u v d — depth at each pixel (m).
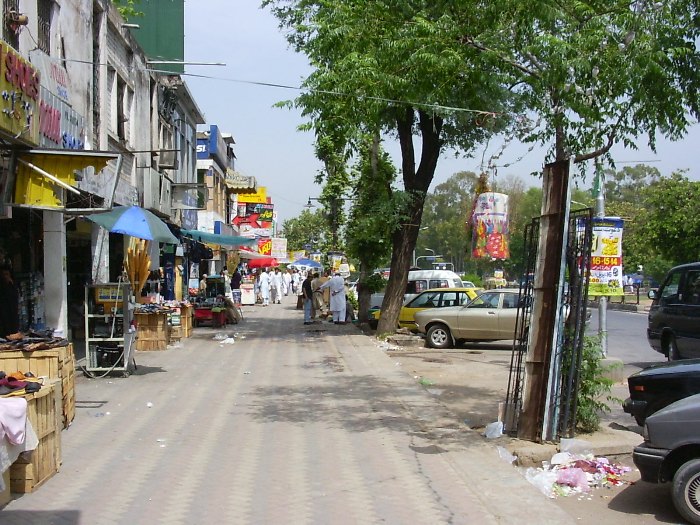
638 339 21.97
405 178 19.67
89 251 17.30
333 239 31.19
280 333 21.45
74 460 7.12
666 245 33.00
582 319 7.63
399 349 17.80
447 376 13.05
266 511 5.67
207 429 8.55
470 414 9.58
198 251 28.42
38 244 13.59
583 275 7.64
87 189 14.25
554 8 8.21
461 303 20.52
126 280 17.58
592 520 5.70
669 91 7.84
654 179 76.19
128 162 18.95
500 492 6.16
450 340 18.03
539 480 6.55
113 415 9.35
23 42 11.30
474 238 13.16
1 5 10.41
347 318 26.45
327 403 10.23
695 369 7.30
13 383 6.23
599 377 8.17
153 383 11.94
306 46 16.39
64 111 12.45
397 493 6.16
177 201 26.31
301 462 7.11
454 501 5.96
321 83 13.73
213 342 18.67
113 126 17.56
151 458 7.23
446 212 70.56
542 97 8.47
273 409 9.80
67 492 6.10
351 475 6.68
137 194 19.58
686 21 7.85
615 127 8.13
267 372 13.32
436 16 9.78
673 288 14.01
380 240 21.92
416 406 9.99
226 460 7.17
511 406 8.44
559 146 8.47
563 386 7.70
